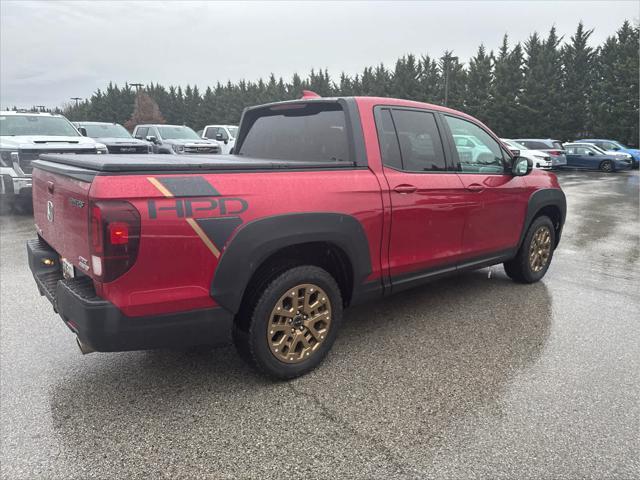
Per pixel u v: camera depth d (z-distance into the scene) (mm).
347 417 2727
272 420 2699
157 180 2443
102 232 2305
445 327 4023
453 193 3943
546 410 2785
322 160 3592
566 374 3215
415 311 4402
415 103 3875
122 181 2357
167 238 2455
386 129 3578
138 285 2432
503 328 4004
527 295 4879
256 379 3148
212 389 3025
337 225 3092
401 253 3609
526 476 2252
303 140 3744
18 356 3449
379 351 3562
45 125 10477
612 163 24406
